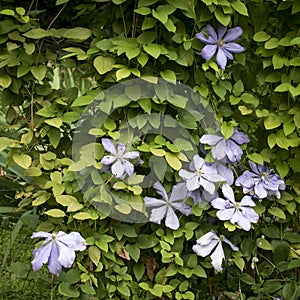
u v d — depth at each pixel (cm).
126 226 161
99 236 157
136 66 162
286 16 172
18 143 160
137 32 167
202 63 169
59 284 158
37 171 161
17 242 239
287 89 164
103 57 160
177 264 166
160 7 157
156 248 163
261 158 169
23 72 161
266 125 170
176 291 169
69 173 159
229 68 181
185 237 170
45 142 174
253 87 182
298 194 177
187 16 160
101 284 159
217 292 178
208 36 164
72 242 149
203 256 164
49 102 166
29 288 200
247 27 177
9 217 222
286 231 180
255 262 173
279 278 180
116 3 157
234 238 171
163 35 161
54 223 161
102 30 171
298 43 162
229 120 175
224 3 161
